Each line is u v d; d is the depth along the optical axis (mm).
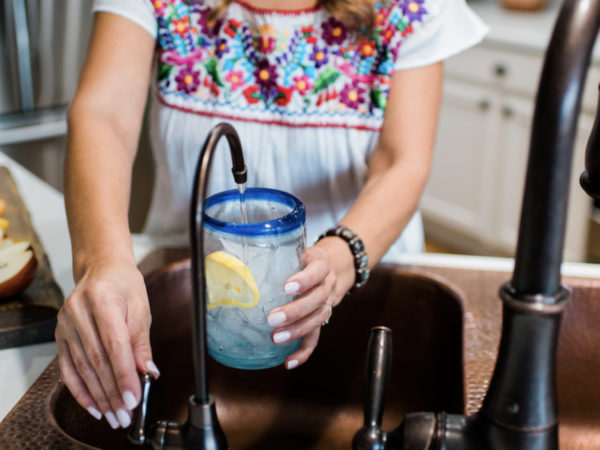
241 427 938
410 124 996
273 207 643
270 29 1037
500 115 2816
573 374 889
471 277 980
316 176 1117
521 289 426
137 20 1019
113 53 995
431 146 993
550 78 386
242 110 1090
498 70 2756
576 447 869
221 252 598
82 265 726
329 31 1031
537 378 434
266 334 630
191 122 1106
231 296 607
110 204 800
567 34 383
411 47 1010
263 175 1127
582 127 2488
